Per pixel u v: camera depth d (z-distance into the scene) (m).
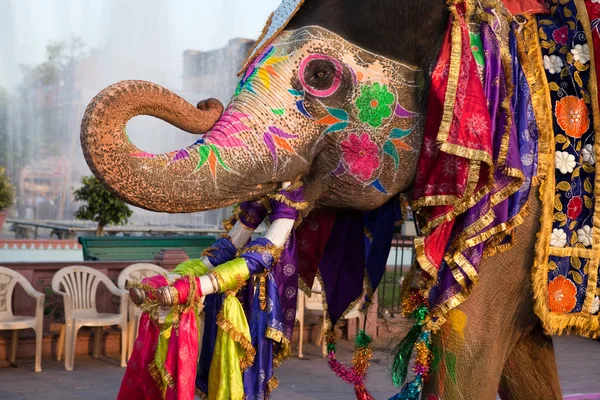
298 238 3.36
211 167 2.75
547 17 3.21
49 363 7.43
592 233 3.10
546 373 3.59
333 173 3.00
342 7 2.94
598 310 3.18
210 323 3.15
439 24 2.93
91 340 7.87
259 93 2.88
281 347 3.10
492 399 3.12
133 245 9.73
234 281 2.86
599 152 3.08
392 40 2.94
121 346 7.55
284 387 6.79
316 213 3.36
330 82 2.90
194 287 2.80
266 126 2.85
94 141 2.52
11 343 7.43
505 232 2.96
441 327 3.07
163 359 2.85
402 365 3.17
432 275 2.91
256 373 3.01
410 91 2.97
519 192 2.95
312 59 2.89
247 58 3.03
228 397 2.94
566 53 3.13
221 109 2.91
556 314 3.10
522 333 3.30
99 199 14.73
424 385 3.13
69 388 6.50
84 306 7.62
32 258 15.22
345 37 2.93
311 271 3.36
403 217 3.43
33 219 22.47
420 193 2.98
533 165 2.98
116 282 8.11
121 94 2.56
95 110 2.54
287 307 3.11
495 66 2.93
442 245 2.97
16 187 23.45
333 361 3.47
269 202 3.04
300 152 2.90
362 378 3.45
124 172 2.57
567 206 3.08
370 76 2.92
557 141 3.07
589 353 8.91
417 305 3.11
